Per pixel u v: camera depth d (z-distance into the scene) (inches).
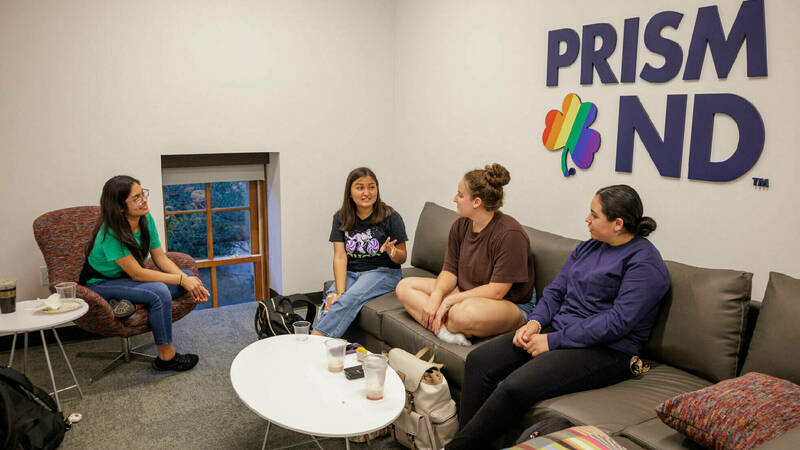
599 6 108.8
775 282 75.4
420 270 133.3
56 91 126.7
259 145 150.6
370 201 119.2
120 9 130.0
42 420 88.0
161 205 141.8
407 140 165.2
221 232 161.5
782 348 71.0
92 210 124.0
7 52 121.1
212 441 93.4
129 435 94.6
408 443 90.1
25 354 105.1
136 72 133.9
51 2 123.3
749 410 59.5
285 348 92.3
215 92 143.1
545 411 75.3
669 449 63.2
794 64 83.0
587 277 87.3
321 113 157.3
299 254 161.2
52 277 116.1
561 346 83.7
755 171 89.0
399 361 90.3
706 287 80.8
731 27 89.4
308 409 73.0
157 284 115.0
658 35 99.2
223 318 150.6
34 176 127.6
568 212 120.0
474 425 79.3
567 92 116.9
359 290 116.6
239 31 143.2
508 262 97.3
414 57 157.9
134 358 123.1
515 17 126.4
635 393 76.9
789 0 82.5
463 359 91.1
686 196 98.7
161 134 138.9
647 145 102.9
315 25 152.2
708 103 93.3
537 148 125.2
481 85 137.4
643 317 83.3
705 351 79.3
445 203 153.7
